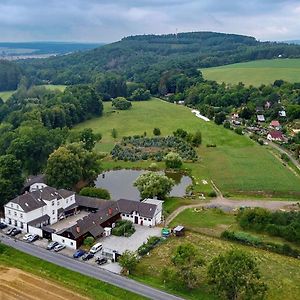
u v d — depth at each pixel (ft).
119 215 376.89
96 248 317.01
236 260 249.75
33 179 449.06
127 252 293.23
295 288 275.59
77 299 250.78
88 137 595.47
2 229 359.25
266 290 248.11
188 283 268.62
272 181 484.33
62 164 427.74
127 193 461.78
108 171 542.16
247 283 242.99
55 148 514.27
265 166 541.75
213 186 476.95
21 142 487.20
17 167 415.23
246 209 382.22
